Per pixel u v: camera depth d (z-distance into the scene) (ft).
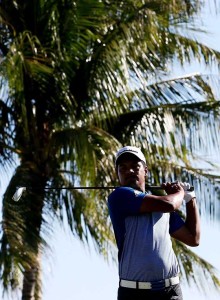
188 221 30.89
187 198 31.04
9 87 71.31
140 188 30.42
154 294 28.66
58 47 75.82
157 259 28.84
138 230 29.19
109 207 30.12
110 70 75.20
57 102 77.30
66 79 76.18
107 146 71.41
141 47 75.82
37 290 72.74
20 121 77.71
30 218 71.56
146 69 78.13
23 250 68.13
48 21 77.20
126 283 28.91
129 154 30.55
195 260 78.79
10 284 67.62
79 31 76.84
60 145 72.90
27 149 77.51
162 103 80.23
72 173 74.69
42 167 76.33
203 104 79.56
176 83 80.79
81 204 74.13
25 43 73.87
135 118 79.10
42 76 75.31
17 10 78.02
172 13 77.15
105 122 78.43
